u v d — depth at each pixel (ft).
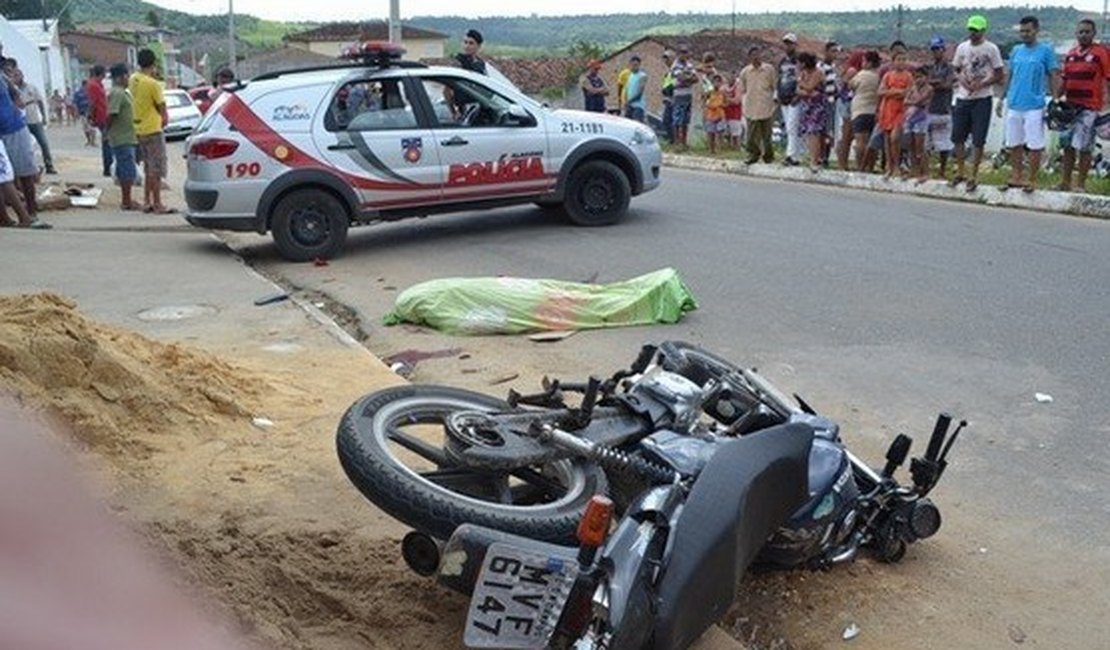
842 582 13.99
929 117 48.70
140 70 45.06
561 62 169.68
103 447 15.42
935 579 14.17
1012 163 45.62
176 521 13.55
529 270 33.04
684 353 14.73
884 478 14.44
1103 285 29.81
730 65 133.59
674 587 9.61
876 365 23.03
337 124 35.60
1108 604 13.62
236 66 181.98
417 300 26.30
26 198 40.88
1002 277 30.91
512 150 38.19
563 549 9.94
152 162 45.52
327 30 233.35
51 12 295.07
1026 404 20.66
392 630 11.80
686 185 54.24
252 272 32.45
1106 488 16.94
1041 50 43.47
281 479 15.53
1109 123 43.01
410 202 36.76
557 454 12.09
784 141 68.90
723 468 10.27
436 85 37.40
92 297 28.68
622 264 33.58
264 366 21.79
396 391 13.57
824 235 38.11
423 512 11.34
